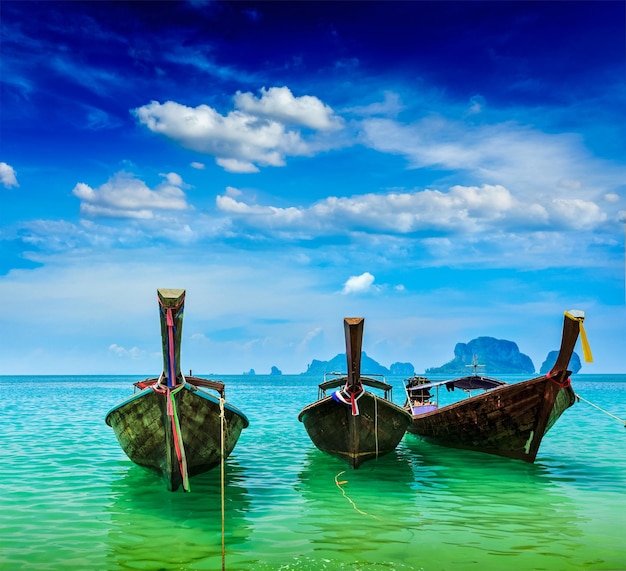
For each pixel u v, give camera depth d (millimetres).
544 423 18344
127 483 16594
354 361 16641
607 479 17266
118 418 15867
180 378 13812
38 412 41562
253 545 11258
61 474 17859
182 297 13055
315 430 19516
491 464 19656
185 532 12062
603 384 130625
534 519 13062
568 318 16578
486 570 10000
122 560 10461
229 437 17031
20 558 10555
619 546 11242
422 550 10984
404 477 17625
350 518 13141
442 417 21156
